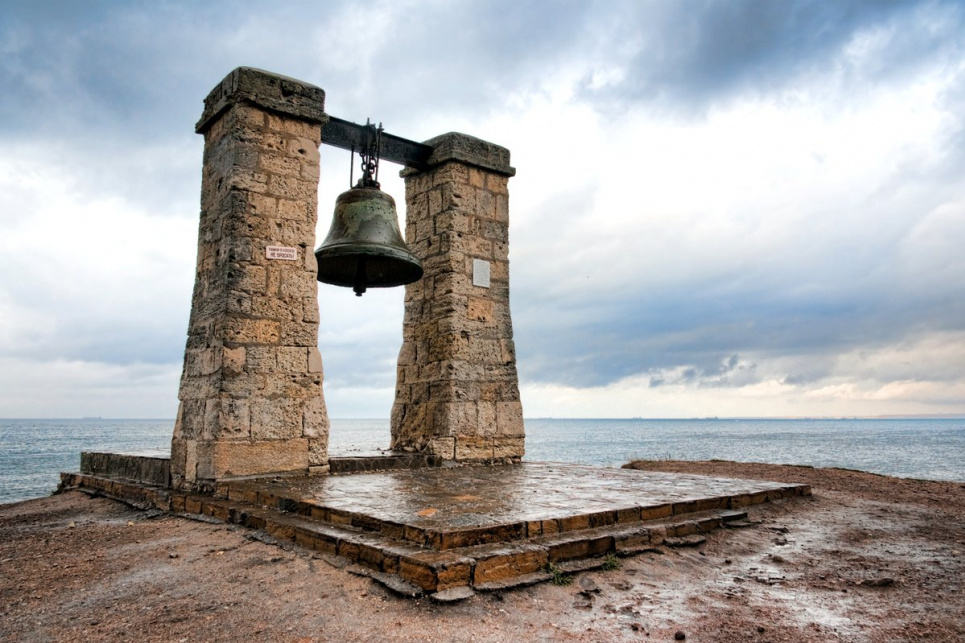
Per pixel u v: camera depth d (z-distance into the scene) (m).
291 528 5.14
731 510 6.29
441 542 4.21
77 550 5.29
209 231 7.96
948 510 7.38
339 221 7.98
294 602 3.84
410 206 10.56
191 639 3.37
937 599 4.13
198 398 7.46
